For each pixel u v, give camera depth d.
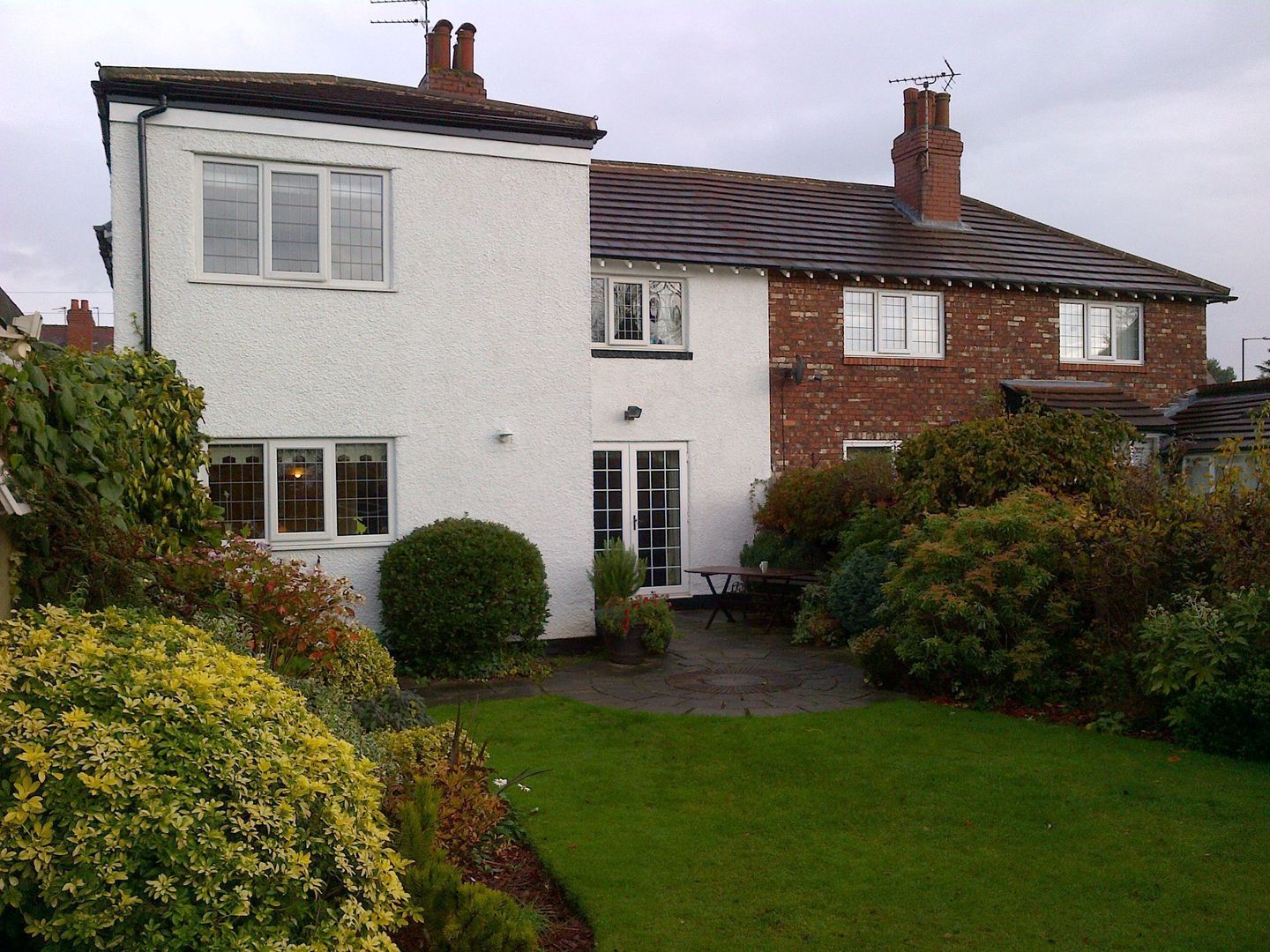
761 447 16.06
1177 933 4.71
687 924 4.84
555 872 5.42
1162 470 11.12
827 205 18.47
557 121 11.65
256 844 3.24
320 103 10.42
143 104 9.88
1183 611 8.08
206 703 3.50
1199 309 19.36
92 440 5.99
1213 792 6.55
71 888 2.84
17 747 3.09
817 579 13.32
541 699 9.55
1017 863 5.54
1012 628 9.20
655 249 15.41
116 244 9.84
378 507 10.99
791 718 8.67
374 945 3.33
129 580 5.52
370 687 7.91
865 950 4.59
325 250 10.63
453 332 11.19
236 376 10.26
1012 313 17.84
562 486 11.72
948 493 11.80
